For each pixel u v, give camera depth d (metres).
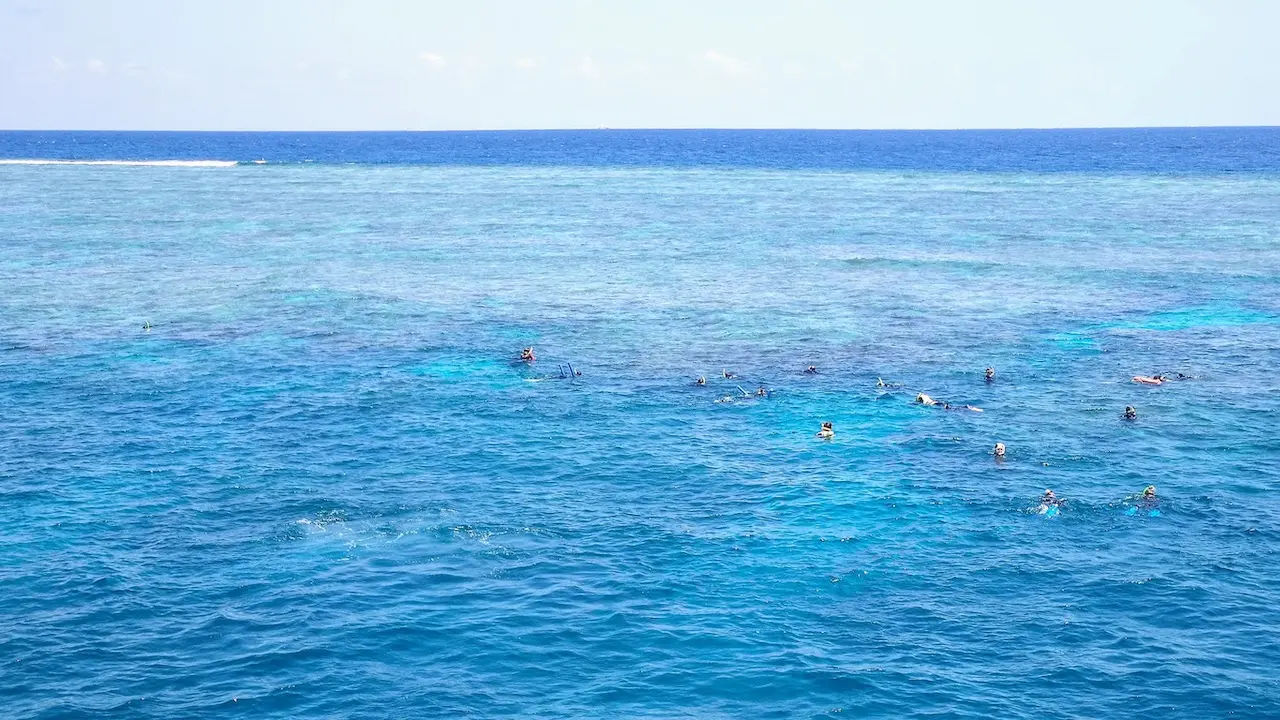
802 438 42.94
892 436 43.09
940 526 33.97
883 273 84.12
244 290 76.38
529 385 51.00
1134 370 53.44
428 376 52.53
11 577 30.23
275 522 34.22
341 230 113.12
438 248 99.19
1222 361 55.03
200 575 30.53
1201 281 78.38
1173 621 27.94
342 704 24.38
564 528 33.94
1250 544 32.53
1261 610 28.47
